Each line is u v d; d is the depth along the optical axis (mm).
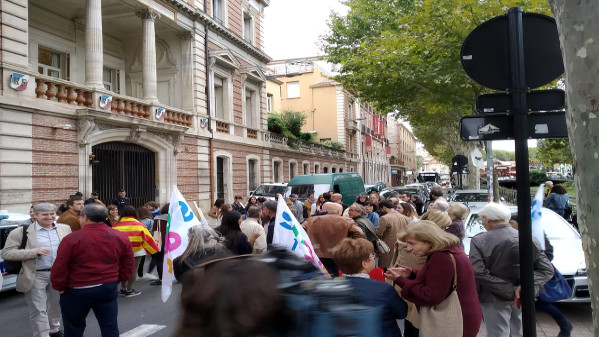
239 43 22938
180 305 1316
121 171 15781
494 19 3299
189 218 5531
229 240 5516
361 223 6840
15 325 6266
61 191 12984
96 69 14461
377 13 20422
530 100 3244
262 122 25500
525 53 3240
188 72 19453
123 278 4652
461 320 3238
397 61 14922
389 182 66125
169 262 5383
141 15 16953
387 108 22781
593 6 1581
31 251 5133
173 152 17781
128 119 14945
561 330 4750
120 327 6129
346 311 1380
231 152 22188
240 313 1202
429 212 4699
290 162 29562
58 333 5680
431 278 3244
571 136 1700
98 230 4398
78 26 17641
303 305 1314
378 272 4453
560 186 11812
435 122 31328
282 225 5109
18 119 11734
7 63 11516
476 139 3338
